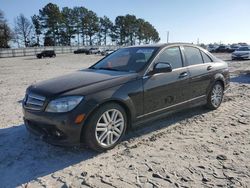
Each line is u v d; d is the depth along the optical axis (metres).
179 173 3.65
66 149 4.41
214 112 6.31
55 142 4.01
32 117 4.21
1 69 21.89
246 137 4.84
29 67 23.70
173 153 4.23
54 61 34.50
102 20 105.88
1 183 3.51
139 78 4.65
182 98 5.45
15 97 8.56
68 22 93.38
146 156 4.15
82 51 66.94
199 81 5.79
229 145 4.51
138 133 5.06
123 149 4.41
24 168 3.86
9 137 4.94
